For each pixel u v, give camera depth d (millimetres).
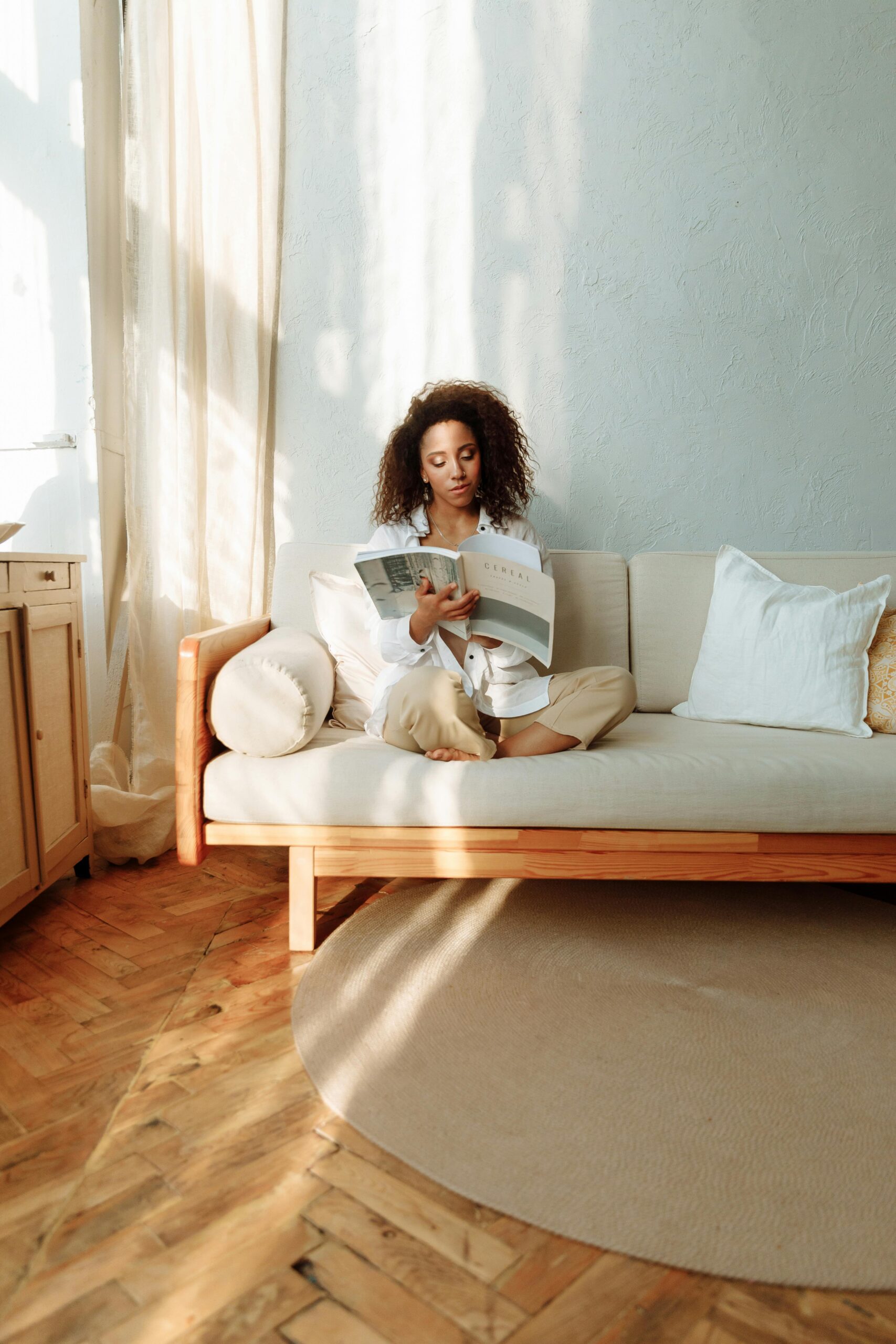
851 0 2061
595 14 2023
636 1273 830
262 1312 780
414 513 1748
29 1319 773
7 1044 1202
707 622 1891
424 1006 1286
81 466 2035
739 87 2059
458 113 2041
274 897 1729
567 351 2100
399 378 2100
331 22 2016
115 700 1970
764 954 1457
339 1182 939
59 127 1972
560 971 1392
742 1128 1023
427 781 1372
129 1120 1040
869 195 2107
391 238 2068
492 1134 1011
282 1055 1177
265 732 1402
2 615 1440
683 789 1363
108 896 1737
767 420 2148
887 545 2217
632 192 2068
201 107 1943
